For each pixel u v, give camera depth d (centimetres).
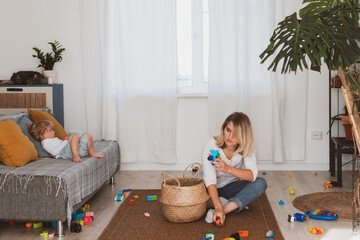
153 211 344
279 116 482
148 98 494
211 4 474
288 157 495
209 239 276
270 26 470
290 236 293
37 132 369
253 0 472
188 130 502
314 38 287
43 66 501
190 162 504
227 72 480
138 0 483
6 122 330
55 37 508
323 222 321
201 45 500
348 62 278
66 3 504
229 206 321
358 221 305
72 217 328
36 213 291
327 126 495
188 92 505
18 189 290
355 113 291
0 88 480
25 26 510
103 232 298
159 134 498
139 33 486
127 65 490
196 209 308
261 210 344
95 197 391
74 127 514
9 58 514
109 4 489
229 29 475
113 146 429
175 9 480
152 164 507
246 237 287
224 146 325
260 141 487
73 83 510
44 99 478
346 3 335
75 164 331
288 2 477
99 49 495
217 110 485
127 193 404
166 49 485
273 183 440
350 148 425
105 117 499
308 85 491
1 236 298
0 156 318
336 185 425
